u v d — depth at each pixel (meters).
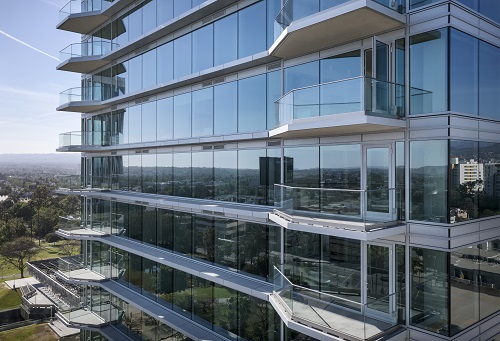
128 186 23.66
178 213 19.17
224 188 16.86
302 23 11.12
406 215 10.59
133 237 22.69
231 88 16.38
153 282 20.28
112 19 24.39
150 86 21.06
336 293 12.05
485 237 10.96
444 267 9.85
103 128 26.53
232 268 16.02
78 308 24.97
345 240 11.91
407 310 10.45
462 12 10.51
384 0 10.38
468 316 10.27
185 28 18.64
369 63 11.59
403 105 10.80
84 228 27.20
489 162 11.28
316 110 11.41
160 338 19.12
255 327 14.55
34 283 39.50
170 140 19.45
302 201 11.70
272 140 14.72
